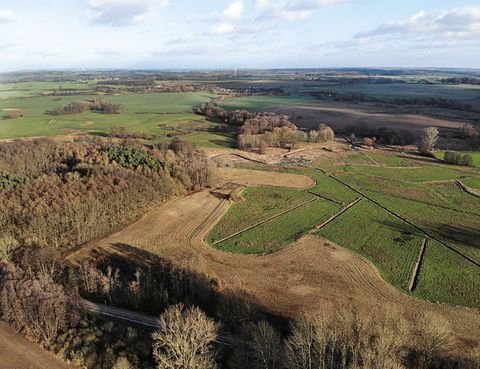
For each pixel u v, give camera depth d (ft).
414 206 347.97
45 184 304.09
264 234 289.53
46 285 192.34
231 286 219.61
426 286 223.92
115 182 315.58
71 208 269.85
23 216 262.06
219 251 263.08
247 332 169.37
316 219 317.42
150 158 387.14
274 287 221.25
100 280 210.79
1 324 188.03
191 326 155.02
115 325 186.19
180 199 355.56
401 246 272.10
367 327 151.64
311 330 147.74
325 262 249.34
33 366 163.53
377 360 130.21
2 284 195.52
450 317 195.11
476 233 292.40
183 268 212.02
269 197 368.07
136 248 263.70
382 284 225.35
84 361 164.96
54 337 177.27
